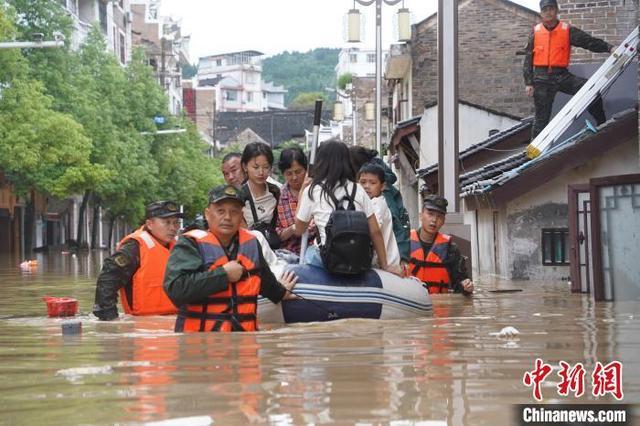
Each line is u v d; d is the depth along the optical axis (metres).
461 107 31.14
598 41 21.33
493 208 20.53
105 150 52.12
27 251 50.91
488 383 5.53
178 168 67.75
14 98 42.16
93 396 5.31
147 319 10.57
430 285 13.70
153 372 6.15
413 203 40.78
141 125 61.34
